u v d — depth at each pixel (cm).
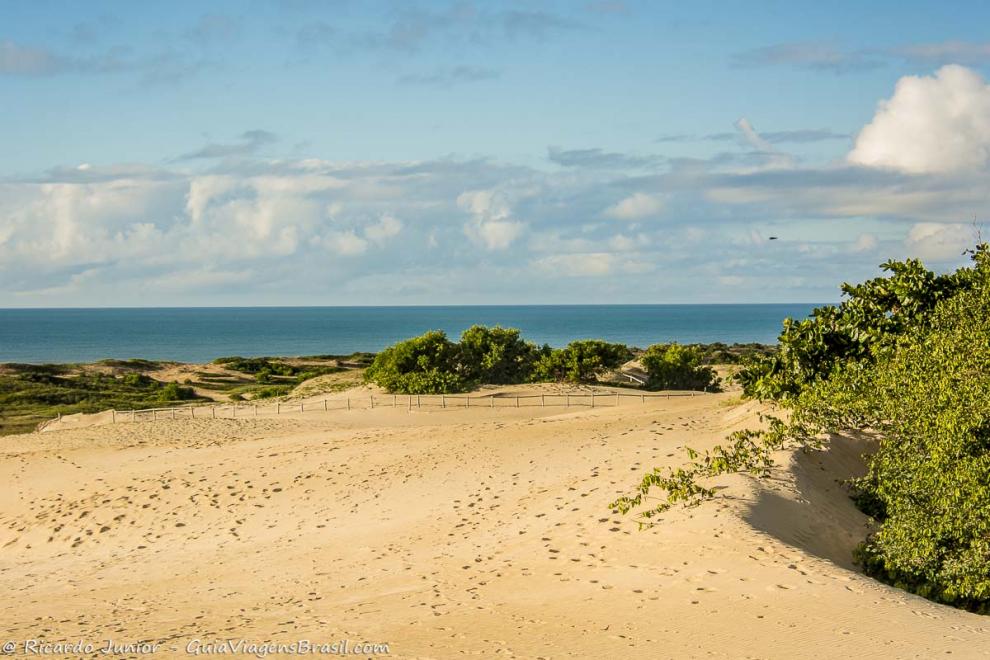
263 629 1388
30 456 3581
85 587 1966
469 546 1875
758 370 2434
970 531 1276
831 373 2020
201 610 1619
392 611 1433
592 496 2050
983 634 1038
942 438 1288
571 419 3419
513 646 1138
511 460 2641
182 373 9706
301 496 2606
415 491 2481
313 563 1961
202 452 3397
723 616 1152
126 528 2523
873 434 2127
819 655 976
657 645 1073
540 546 1739
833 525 1644
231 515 2523
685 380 5838
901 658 947
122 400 6888
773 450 1978
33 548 2478
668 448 2427
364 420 4309
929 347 1471
